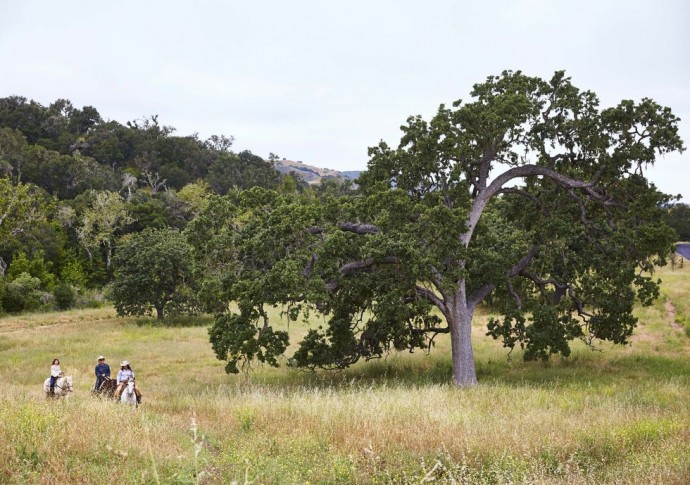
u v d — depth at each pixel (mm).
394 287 21250
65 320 49500
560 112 22891
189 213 99188
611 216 24297
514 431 10945
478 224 24172
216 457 9352
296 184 136875
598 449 10203
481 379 23734
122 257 47656
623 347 30984
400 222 21094
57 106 165000
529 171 23406
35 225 71812
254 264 21203
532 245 25578
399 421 11945
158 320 47812
